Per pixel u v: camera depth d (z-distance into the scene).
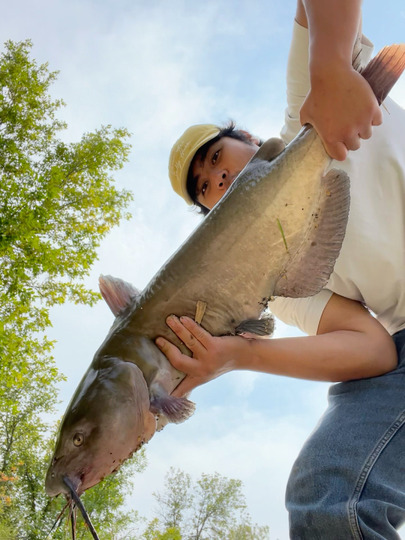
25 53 4.41
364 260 0.82
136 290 0.81
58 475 0.69
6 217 3.38
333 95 0.64
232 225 0.74
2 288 3.58
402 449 0.69
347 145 0.66
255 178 0.74
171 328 0.73
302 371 0.78
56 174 3.75
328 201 0.74
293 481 0.71
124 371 0.71
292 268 0.75
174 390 0.76
